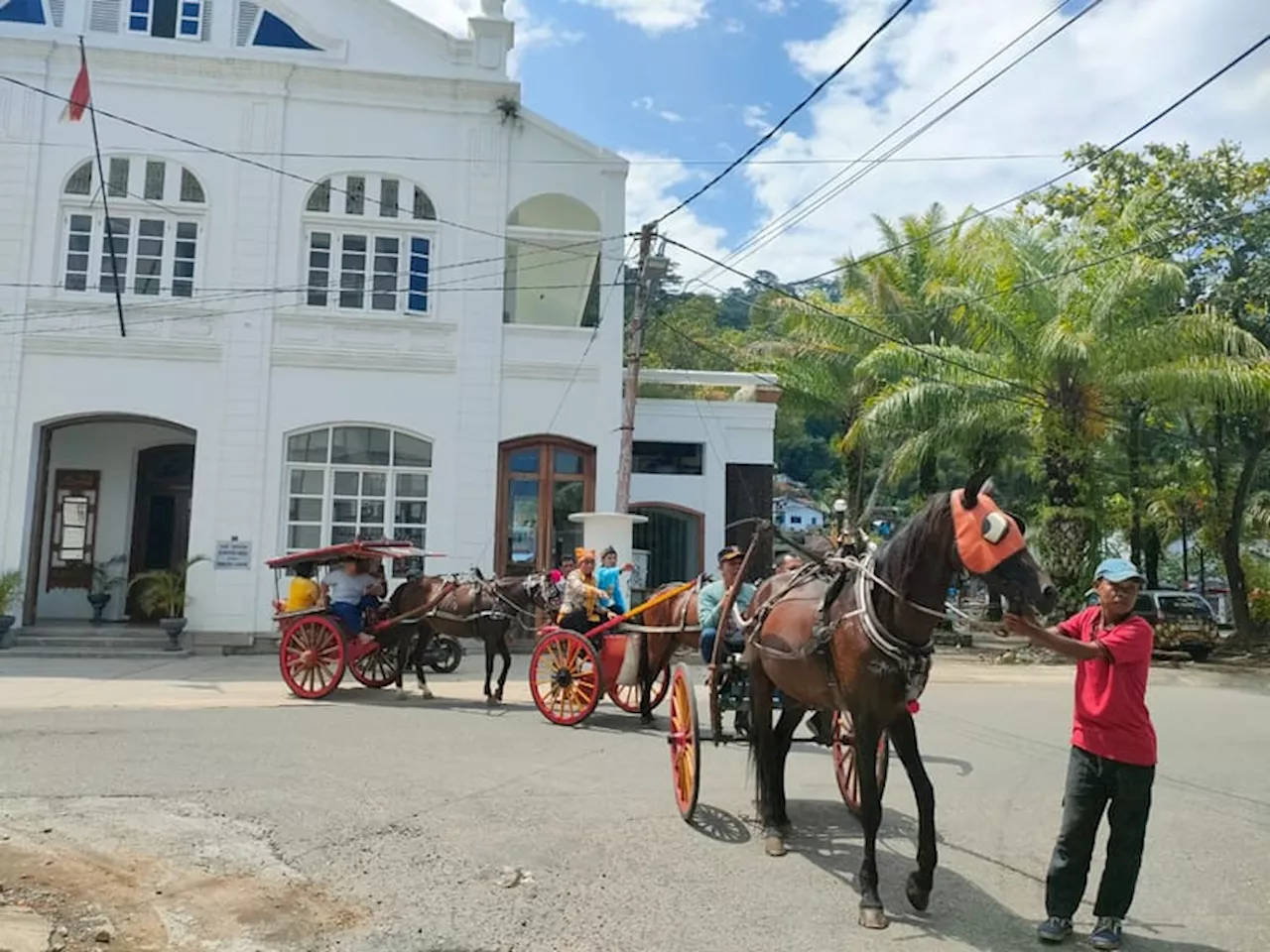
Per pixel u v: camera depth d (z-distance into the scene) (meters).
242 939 5.03
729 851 6.64
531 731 11.02
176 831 6.75
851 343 27.64
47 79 20.05
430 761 9.25
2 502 19.11
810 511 50.31
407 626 13.72
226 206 20.34
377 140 20.98
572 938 5.12
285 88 20.69
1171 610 24.12
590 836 6.90
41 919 5.14
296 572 14.07
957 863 6.55
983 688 16.62
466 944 5.02
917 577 5.38
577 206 23.89
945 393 22.38
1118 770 5.13
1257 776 9.66
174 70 20.36
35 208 19.75
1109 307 21.23
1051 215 31.06
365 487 20.34
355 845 6.56
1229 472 28.06
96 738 9.91
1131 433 28.16
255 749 9.57
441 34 21.16
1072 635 5.45
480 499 20.41
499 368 20.77
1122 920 5.45
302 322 20.27
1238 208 27.55
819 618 5.90
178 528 23.16
